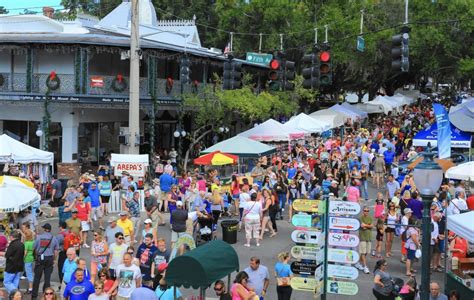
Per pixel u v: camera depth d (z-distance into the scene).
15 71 33.97
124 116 37.34
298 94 44.41
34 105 32.47
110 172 28.77
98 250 14.06
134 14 24.06
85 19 40.94
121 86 32.59
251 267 12.30
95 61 34.16
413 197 18.39
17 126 34.06
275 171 26.23
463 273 13.53
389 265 17.30
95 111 34.69
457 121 26.80
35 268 14.02
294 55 50.28
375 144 34.69
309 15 53.16
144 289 11.12
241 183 24.20
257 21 50.09
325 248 12.03
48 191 26.44
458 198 18.91
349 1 53.59
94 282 12.87
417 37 56.62
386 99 58.00
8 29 36.09
